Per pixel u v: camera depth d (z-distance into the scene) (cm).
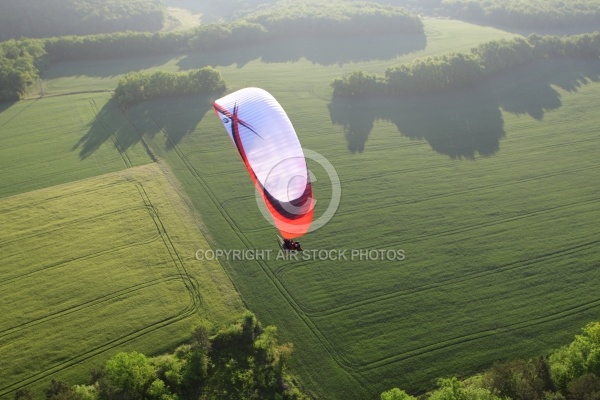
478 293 3916
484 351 3447
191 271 4109
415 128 6525
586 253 4334
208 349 3338
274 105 2789
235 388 3188
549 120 6794
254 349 3425
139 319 3681
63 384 2975
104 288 3953
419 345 3494
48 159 5872
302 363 3378
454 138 6303
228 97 2928
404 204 4984
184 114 6825
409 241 4475
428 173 5534
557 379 3027
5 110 7069
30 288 3962
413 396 3180
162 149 6022
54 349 3462
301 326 3634
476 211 4891
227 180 5362
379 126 6569
